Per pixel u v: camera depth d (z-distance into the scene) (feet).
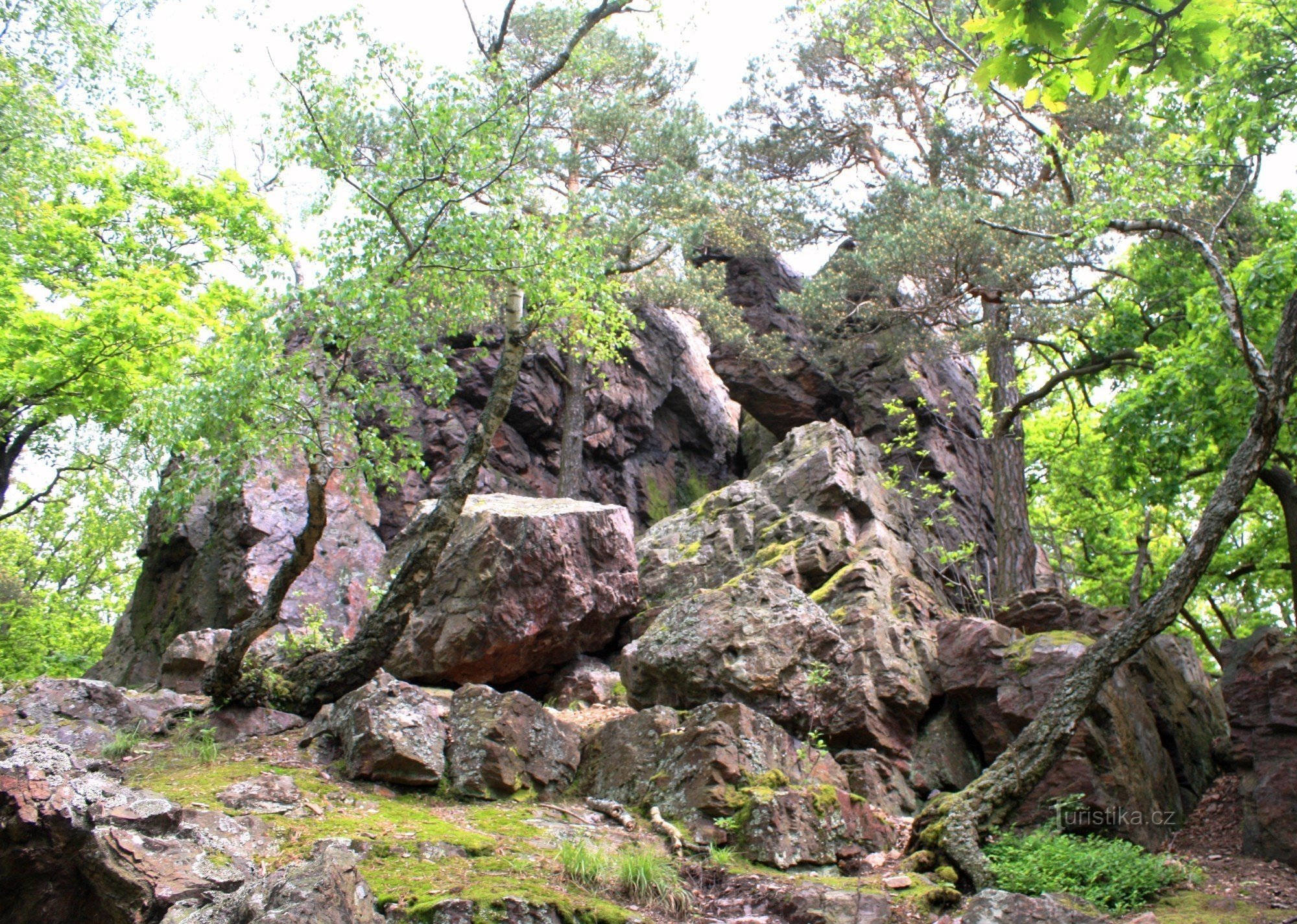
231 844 19.95
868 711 32.37
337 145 31.55
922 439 67.62
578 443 64.85
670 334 78.33
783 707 31.55
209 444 30.94
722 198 69.05
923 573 47.78
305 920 15.19
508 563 37.42
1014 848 24.68
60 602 87.40
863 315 64.44
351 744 27.76
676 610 34.76
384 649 32.76
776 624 32.94
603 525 41.32
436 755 27.53
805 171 75.97
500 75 32.65
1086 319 54.75
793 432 55.06
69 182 57.16
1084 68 16.49
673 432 77.97
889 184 64.80
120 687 45.55
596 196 58.70
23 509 64.85
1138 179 38.52
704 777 26.05
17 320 49.06
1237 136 38.42
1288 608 83.25
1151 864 24.90
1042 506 90.74
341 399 32.12
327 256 31.09
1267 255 36.40
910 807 30.78
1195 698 38.17
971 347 57.52
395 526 56.90
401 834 22.54
